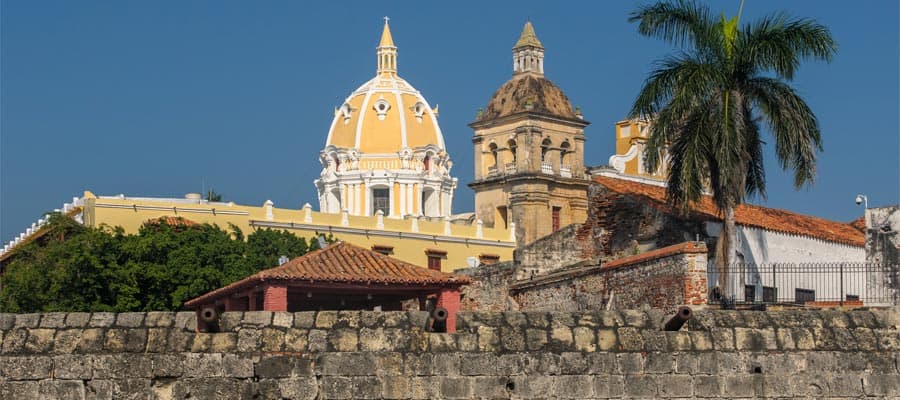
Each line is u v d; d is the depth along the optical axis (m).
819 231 74.38
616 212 69.81
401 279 59.47
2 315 39.28
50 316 39.34
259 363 39.38
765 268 63.31
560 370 40.75
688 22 60.47
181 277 93.38
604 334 41.28
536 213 150.38
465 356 40.28
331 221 130.88
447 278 60.44
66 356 39.00
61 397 38.81
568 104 157.62
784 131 58.75
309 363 39.56
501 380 40.38
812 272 62.97
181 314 39.59
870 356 42.91
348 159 190.75
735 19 60.88
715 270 60.78
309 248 116.12
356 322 40.03
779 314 42.81
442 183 192.62
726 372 41.88
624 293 58.41
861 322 43.16
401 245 135.25
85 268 89.25
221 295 62.69
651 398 41.25
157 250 94.19
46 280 88.94
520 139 153.25
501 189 154.00
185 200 122.69
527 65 158.25
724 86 60.03
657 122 59.59
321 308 61.78
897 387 42.88
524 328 40.88
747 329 42.31
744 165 59.94
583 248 71.25
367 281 58.78
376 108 193.12
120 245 92.81
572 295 62.59
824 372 42.53
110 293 90.19
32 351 38.97
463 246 141.12
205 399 39.03
